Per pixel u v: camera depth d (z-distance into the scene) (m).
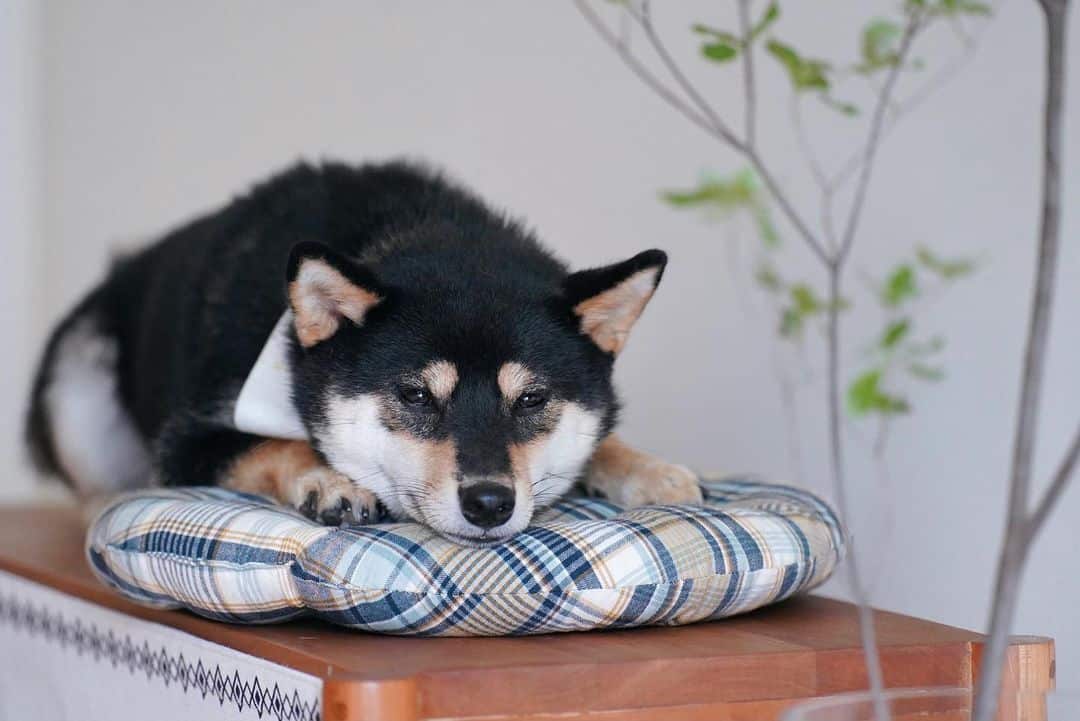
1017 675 1.16
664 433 1.78
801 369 1.65
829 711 1.08
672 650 1.14
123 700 1.28
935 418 1.56
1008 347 1.51
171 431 1.42
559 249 1.85
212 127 2.22
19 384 2.36
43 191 2.42
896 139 1.59
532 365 1.29
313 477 1.29
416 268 1.33
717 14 1.72
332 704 1.06
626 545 1.17
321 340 1.31
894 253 1.59
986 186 1.53
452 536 1.22
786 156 1.68
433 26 1.95
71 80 2.43
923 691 1.13
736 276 1.70
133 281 1.64
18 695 1.45
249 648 1.17
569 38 1.84
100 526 1.25
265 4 2.16
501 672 1.09
